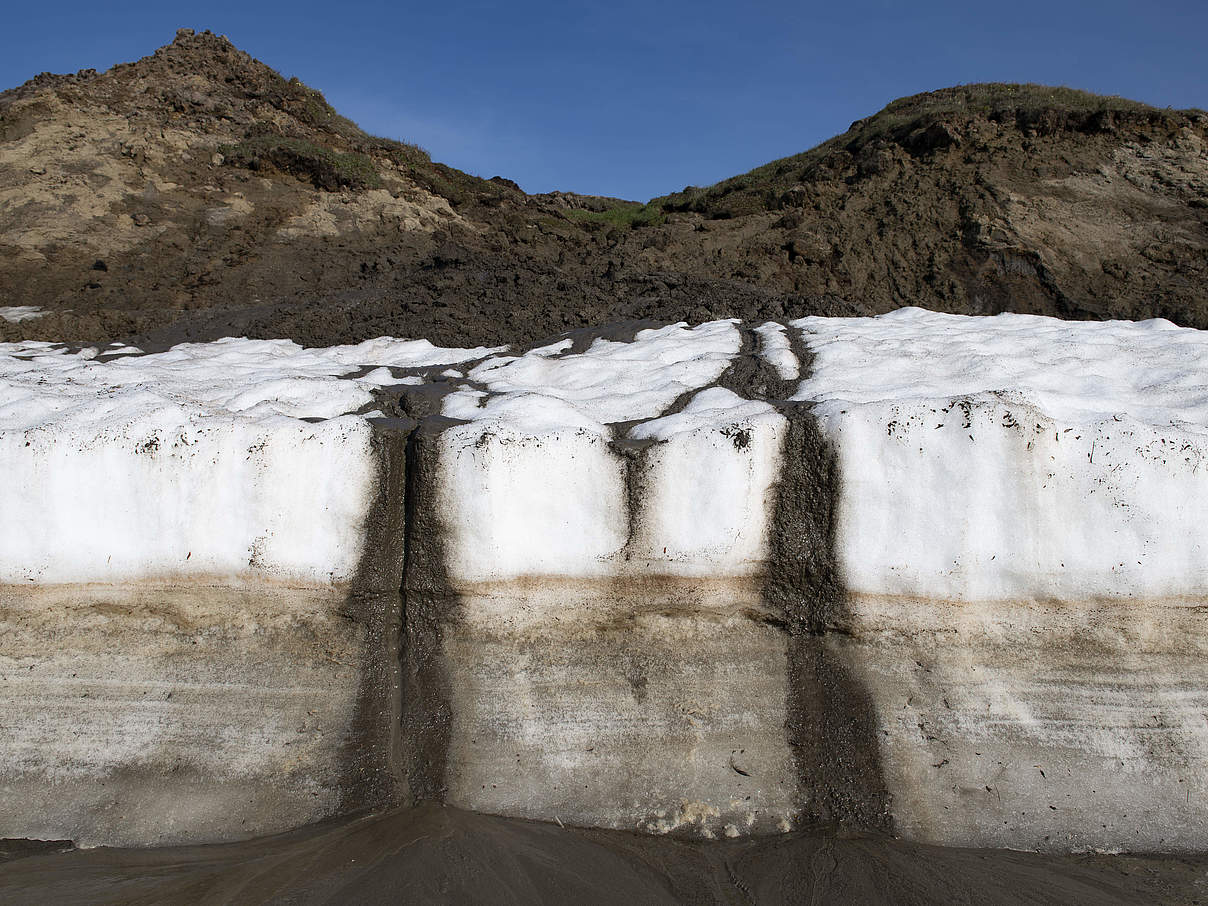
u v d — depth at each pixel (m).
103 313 11.50
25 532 4.92
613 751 4.38
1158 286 12.41
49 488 4.92
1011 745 4.34
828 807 4.20
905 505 4.77
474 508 4.83
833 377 6.21
